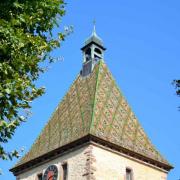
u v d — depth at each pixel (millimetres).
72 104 43562
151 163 39906
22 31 14258
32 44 14617
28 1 14867
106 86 43875
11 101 13578
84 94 43312
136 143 40250
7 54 13891
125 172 37406
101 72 45000
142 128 42969
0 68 13461
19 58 14047
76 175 35844
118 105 42938
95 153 36062
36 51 14812
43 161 39750
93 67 46125
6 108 13492
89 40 48094
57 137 40562
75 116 41094
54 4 15578
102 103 41250
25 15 14438
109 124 39500
